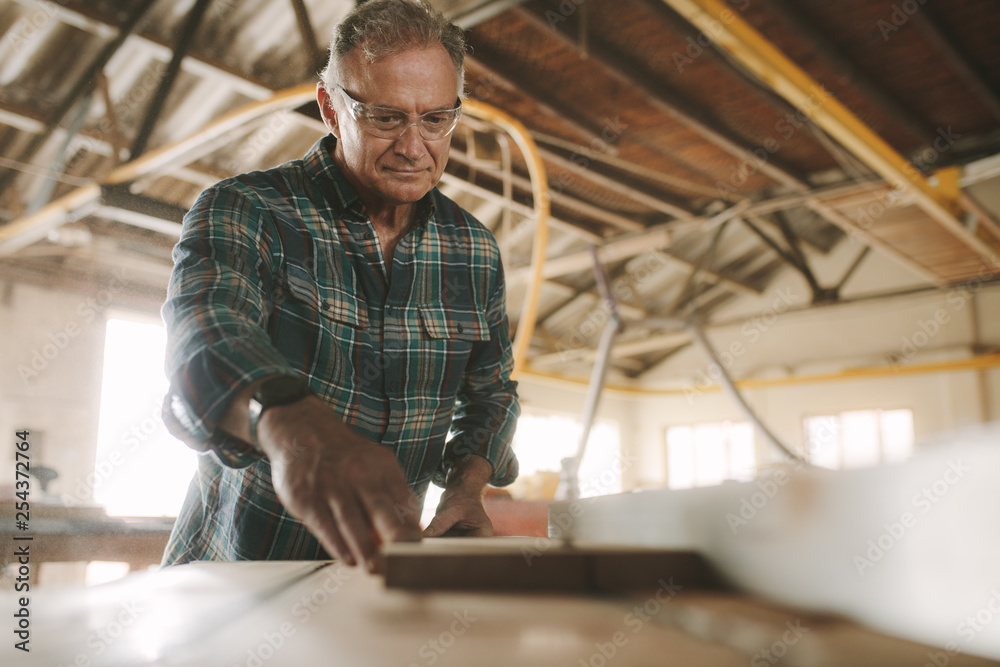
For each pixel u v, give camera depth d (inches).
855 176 205.2
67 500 92.0
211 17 160.6
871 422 381.7
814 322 403.2
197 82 178.7
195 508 39.7
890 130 228.1
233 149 198.4
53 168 175.6
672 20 163.3
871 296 328.8
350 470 20.1
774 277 411.5
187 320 27.6
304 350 37.4
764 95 195.5
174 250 34.0
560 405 413.4
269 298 36.6
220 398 24.1
